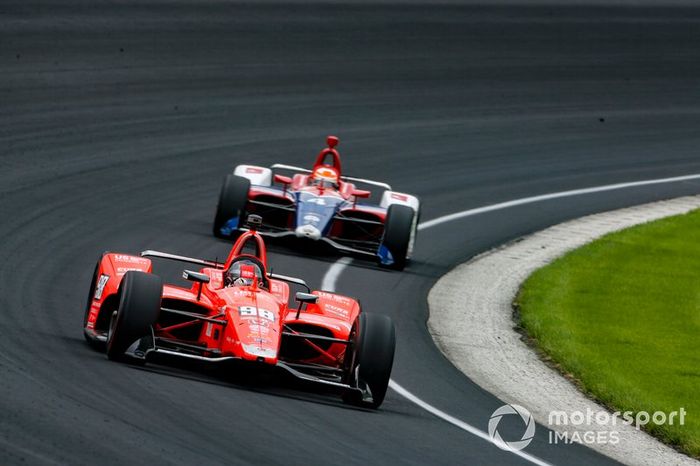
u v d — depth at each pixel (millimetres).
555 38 149625
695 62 149500
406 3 153125
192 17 132500
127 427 32031
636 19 165250
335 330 43031
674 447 43969
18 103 96250
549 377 51625
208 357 40344
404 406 42781
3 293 49750
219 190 82375
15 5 124062
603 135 118312
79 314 48688
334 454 33594
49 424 30812
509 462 37312
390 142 104750
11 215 66125
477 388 48156
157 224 70000
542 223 87562
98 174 80688
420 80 125375
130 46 118875
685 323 63438
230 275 43844
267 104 109812
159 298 39344
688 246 83188
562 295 67062
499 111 120125
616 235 84438
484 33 146500
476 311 62375
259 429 34656
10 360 37281
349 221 71562
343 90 118062
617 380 51219
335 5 147000
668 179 107250
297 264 65875
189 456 30547
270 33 132125
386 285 64875
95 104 100125
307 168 93125
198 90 110000
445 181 95875
